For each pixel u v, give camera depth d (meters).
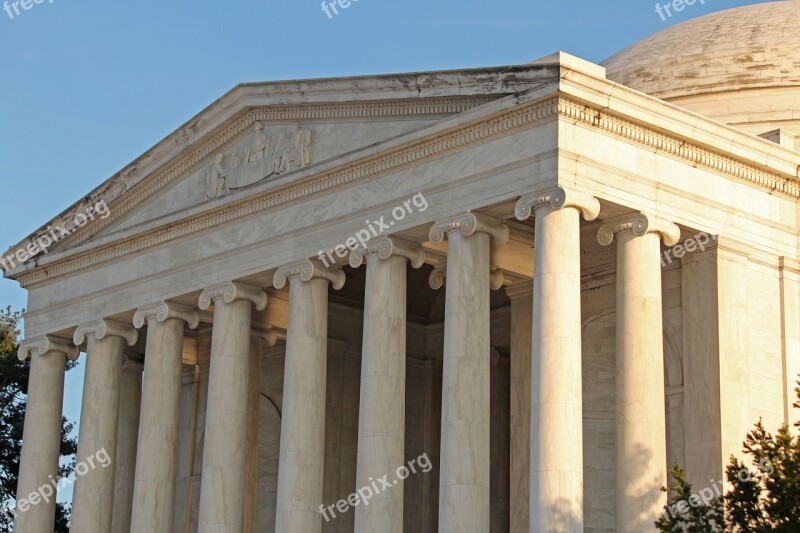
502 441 76.44
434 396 79.25
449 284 57.06
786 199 62.75
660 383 55.81
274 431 79.62
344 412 77.31
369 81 62.09
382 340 59.56
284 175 64.69
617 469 55.34
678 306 60.31
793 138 65.25
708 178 59.59
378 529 57.88
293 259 64.06
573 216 54.22
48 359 77.62
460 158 58.00
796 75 77.25
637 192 56.62
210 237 68.62
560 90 54.06
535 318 53.72
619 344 56.34
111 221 75.81
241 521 65.25
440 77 59.25
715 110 76.88
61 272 77.19
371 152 60.72
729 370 58.16
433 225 58.41
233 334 66.62
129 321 74.12
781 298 61.41
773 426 59.75
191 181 71.44
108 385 73.38
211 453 65.44
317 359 62.94
